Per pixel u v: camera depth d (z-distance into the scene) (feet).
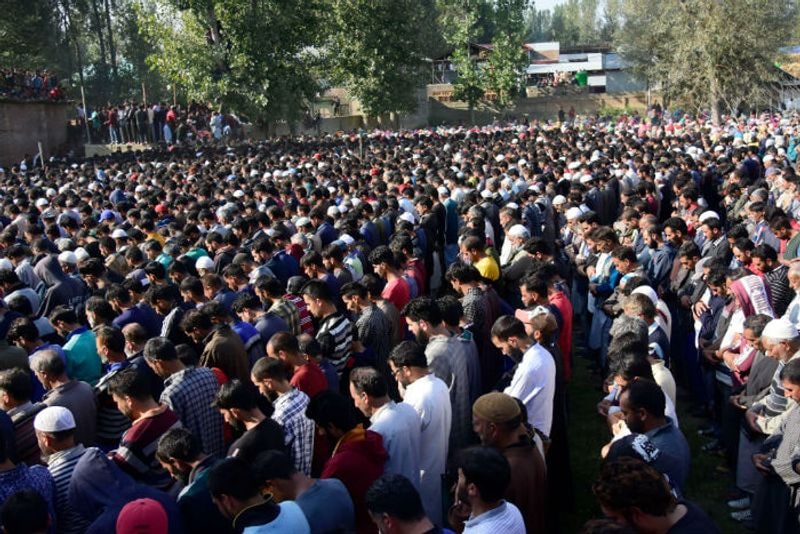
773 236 31.37
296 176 53.83
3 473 13.89
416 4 152.66
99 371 21.49
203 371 18.02
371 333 22.50
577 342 34.86
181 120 126.21
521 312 22.13
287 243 32.42
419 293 30.17
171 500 13.51
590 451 24.36
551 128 118.01
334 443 15.72
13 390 16.87
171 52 119.65
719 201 51.60
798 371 15.08
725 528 19.99
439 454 17.02
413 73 152.15
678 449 14.20
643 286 22.02
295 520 12.34
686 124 109.60
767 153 63.26
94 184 60.23
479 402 15.02
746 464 18.56
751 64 120.67
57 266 28.89
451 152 74.23
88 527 13.34
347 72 146.61
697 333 25.20
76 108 148.05
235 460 12.56
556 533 19.34
